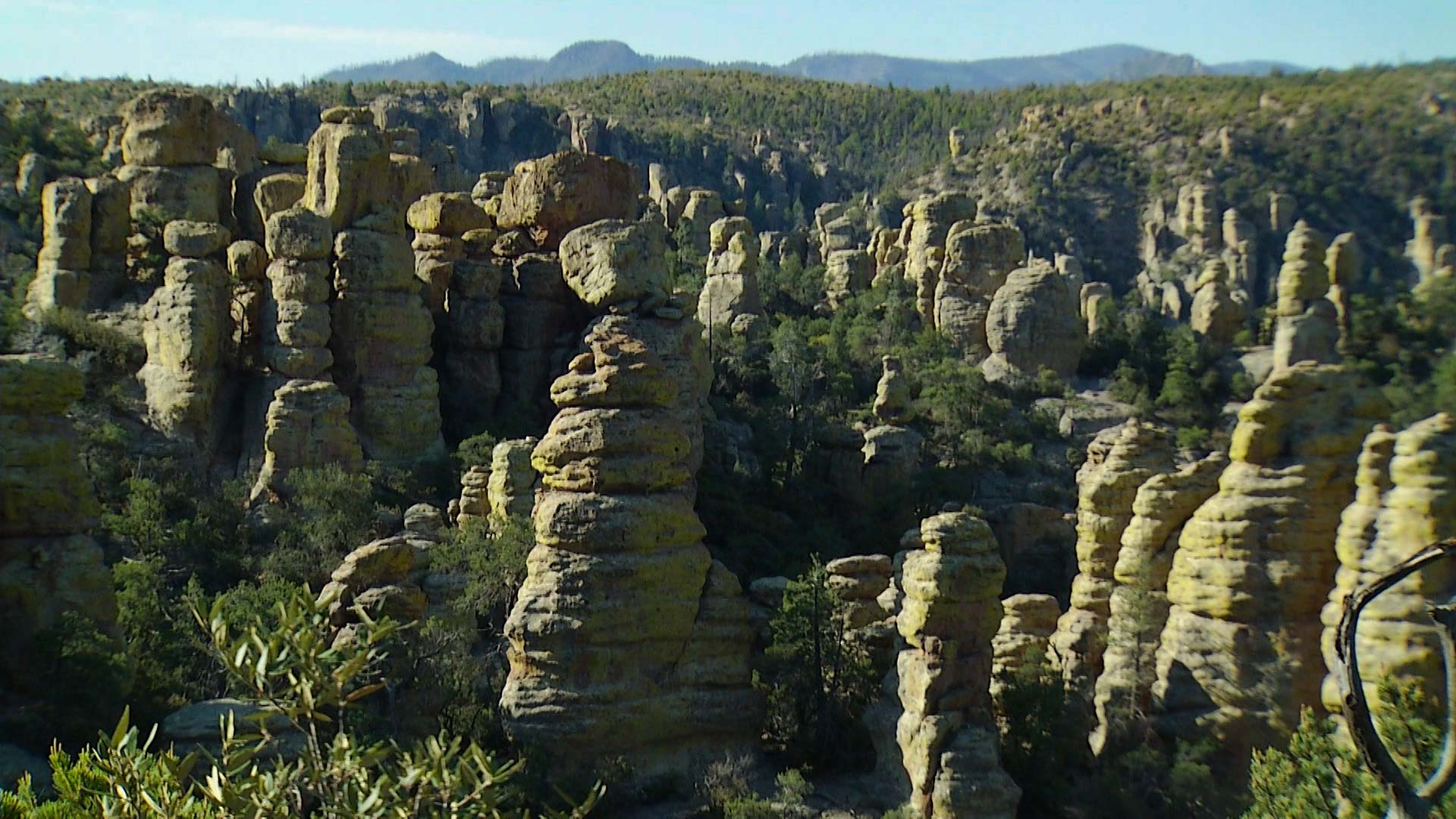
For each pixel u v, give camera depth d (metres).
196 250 74.81
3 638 42.53
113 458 68.25
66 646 41.38
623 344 49.06
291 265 74.69
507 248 85.75
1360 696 18.17
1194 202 182.62
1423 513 33.09
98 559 45.34
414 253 83.06
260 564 64.62
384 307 76.38
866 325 110.25
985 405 94.69
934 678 42.94
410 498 72.75
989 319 104.81
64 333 74.25
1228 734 42.00
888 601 53.25
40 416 44.81
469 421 81.50
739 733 49.22
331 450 71.69
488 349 82.38
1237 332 107.12
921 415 94.19
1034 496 85.44
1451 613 18.58
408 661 47.69
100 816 19.36
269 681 19.53
